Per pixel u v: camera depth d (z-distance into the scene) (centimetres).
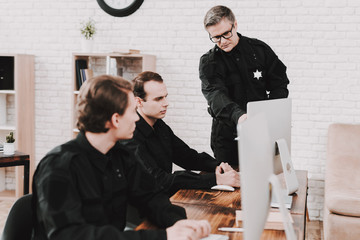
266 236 160
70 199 138
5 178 523
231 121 261
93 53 454
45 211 134
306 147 441
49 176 138
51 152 146
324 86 434
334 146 394
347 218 311
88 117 146
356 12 421
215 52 295
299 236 161
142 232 138
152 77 236
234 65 295
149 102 234
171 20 467
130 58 479
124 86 149
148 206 174
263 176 129
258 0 442
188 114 470
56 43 498
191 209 190
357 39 423
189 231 141
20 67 483
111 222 160
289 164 216
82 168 148
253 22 444
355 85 427
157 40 472
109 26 482
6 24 509
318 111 436
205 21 277
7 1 507
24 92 491
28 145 500
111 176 161
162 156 245
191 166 264
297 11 434
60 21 495
